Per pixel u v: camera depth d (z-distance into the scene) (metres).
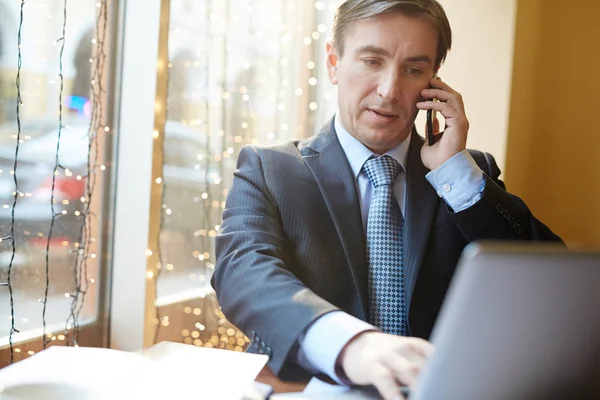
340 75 1.21
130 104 1.82
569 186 2.76
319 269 1.13
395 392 0.71
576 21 2.71
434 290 1.16
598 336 0.54
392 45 1.15
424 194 1.21
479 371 0.53
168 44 1.82
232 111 2.24
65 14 1.59
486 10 2.33
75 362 0.78
